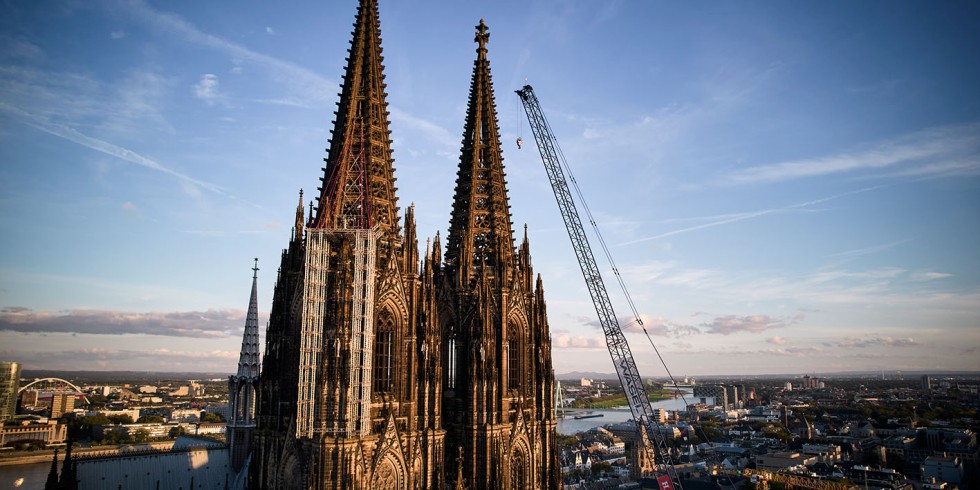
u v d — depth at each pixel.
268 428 102.94
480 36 129.62
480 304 110.00
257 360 143.88
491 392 108.19
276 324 106.25
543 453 120.38
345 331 94.31
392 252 104.56
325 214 102.88
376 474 94.38
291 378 101.31
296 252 107.81
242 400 140.75
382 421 97.56
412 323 104.31
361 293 97.12
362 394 93.94
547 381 123.00
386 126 115.75
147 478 126.12
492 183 122.19
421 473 101.19
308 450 91.50
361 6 117.75
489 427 106.31
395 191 114.06
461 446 108.00
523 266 123.25
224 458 138.62
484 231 119.88
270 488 99.50
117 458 124.19
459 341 112.94
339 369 92.75
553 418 122.81
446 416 112.19
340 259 98.12
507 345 113.69
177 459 132.25
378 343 101.25
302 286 101.75
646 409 195.38
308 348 94.62
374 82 115.50
